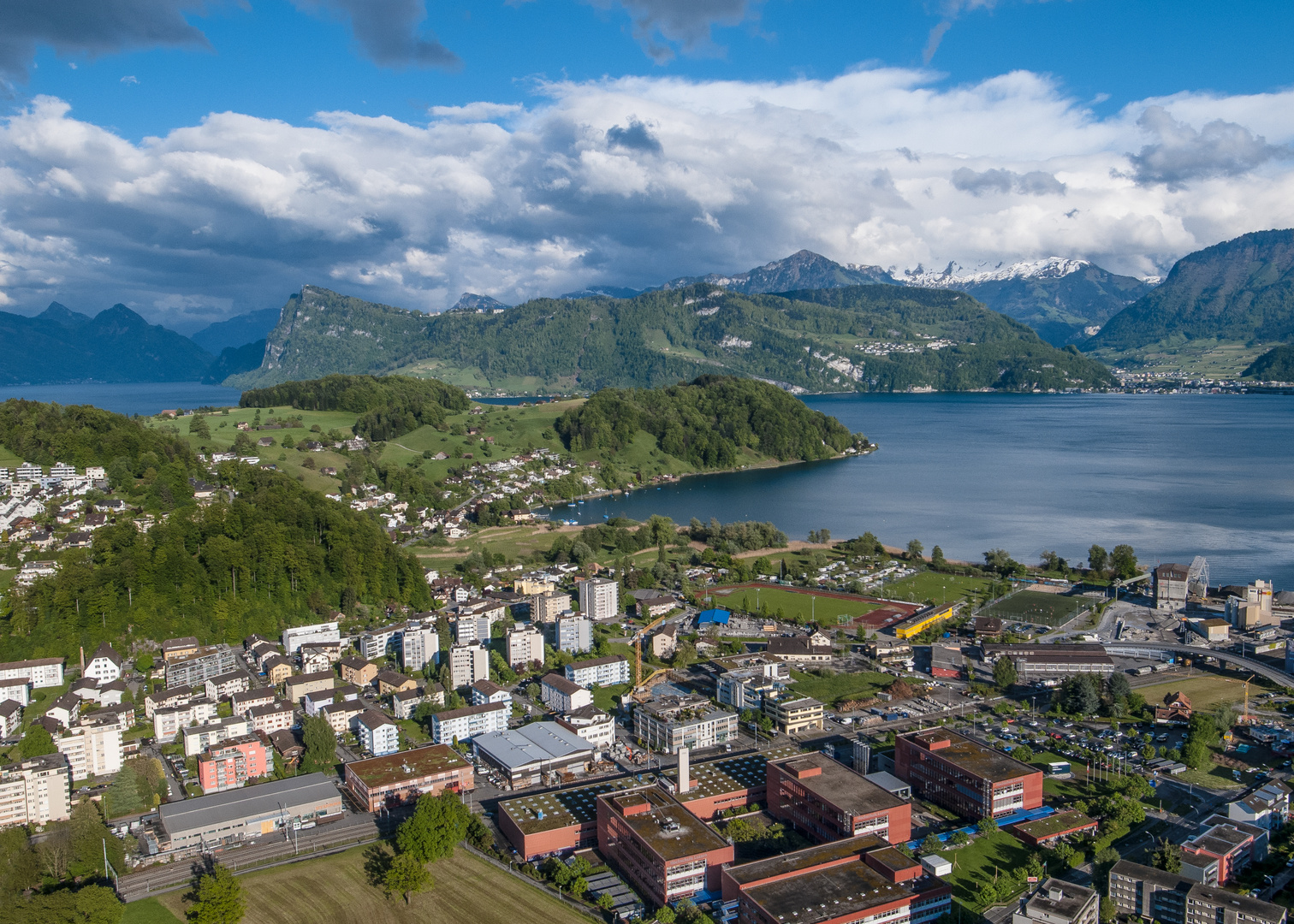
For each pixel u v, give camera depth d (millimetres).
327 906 183250
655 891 185375
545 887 191500
